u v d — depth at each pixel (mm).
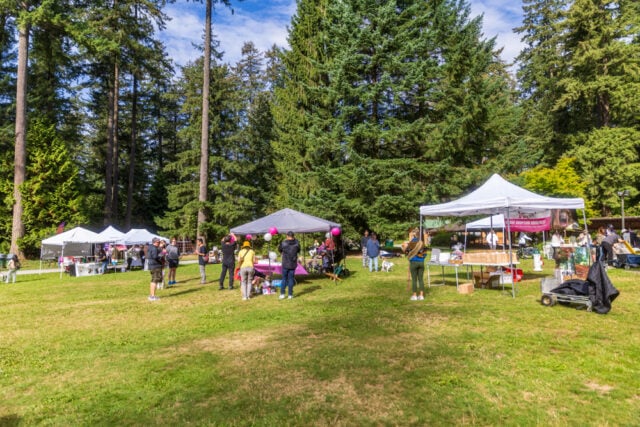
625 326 6258
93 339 6434
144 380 4559
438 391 3994
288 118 25484
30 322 7895
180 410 3768
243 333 6547
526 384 4098
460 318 7066
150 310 8828
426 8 24672
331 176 22531
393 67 22156
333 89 22359
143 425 3508
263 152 38469
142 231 21875
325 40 24250
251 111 39562
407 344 5602
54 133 26688
